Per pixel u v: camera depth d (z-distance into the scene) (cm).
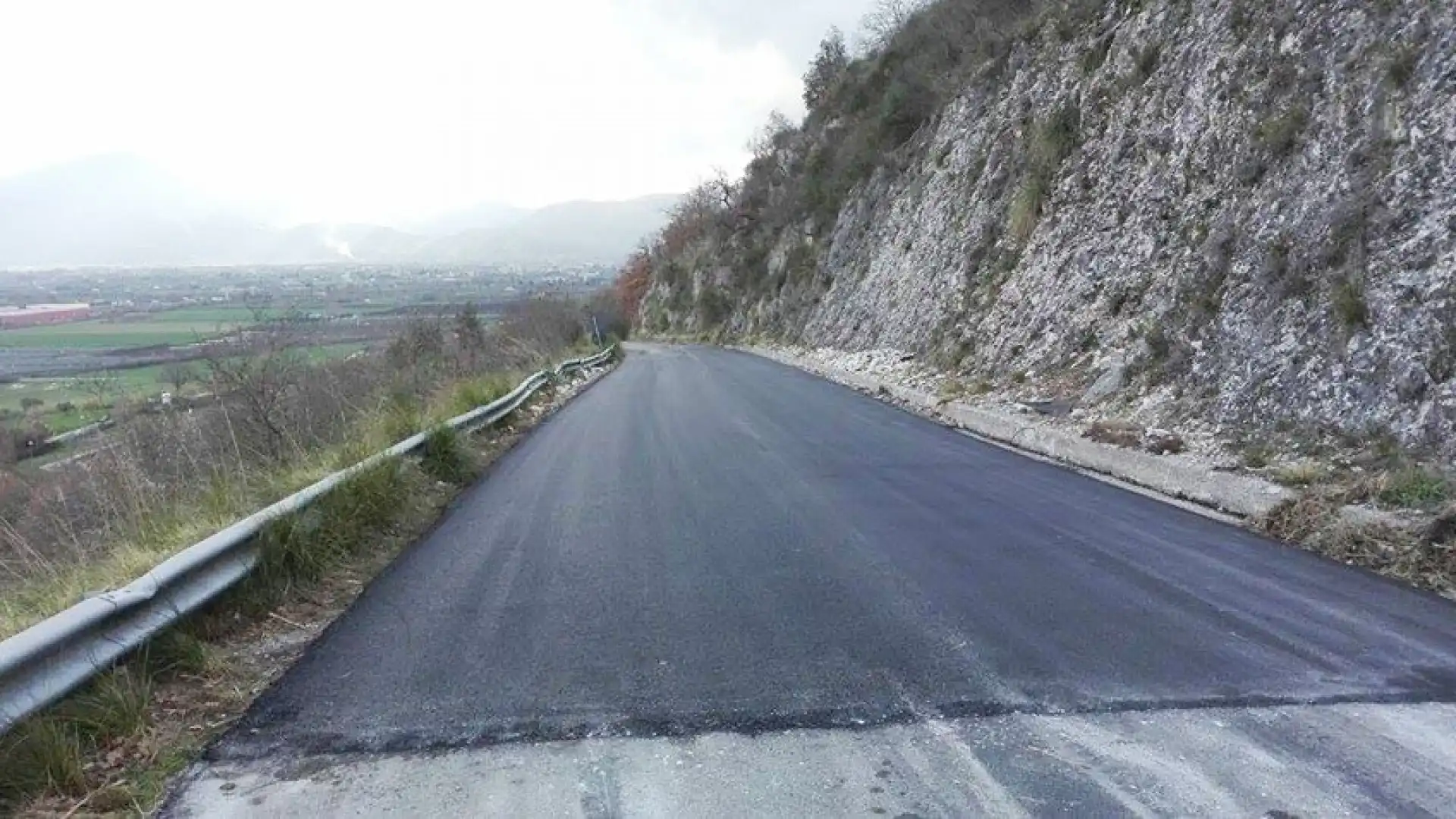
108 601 457
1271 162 1101
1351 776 362
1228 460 870
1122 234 1434
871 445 1210
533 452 1259
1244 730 401
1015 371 1546
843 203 3803
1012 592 589
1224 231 1136
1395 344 811
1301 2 1161
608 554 706
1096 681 453
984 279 1922
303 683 477
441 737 412
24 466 1187
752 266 5181
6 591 684
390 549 748
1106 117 1614
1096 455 1013
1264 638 505
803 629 531
